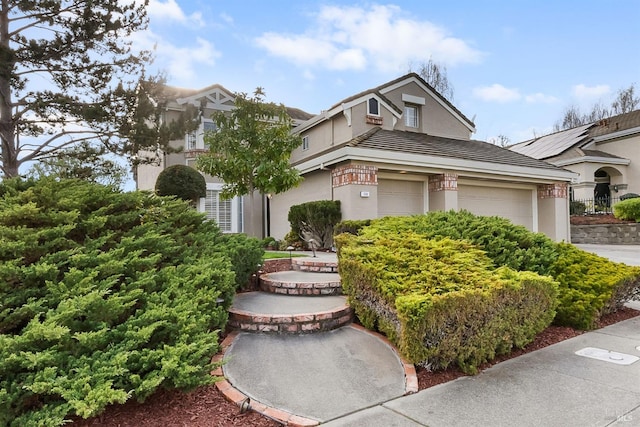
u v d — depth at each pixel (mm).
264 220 17969
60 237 4113
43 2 11109
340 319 5043
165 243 4930
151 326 3213
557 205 16484
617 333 5312
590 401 3361
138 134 12805
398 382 3727
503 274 4734
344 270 5461
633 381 3762
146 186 18750
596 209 21188
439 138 16781
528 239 6434
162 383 3078
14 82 11328
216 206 16906
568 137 26266
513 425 2992
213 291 4281
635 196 20812
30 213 4160
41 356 2715
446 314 3883
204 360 3330
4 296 3379
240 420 3037
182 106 16203
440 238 6398
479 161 14023
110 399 2570
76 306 3160
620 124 24234
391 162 12406
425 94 17625
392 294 4336
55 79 12156
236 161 8570
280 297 5914
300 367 3945
